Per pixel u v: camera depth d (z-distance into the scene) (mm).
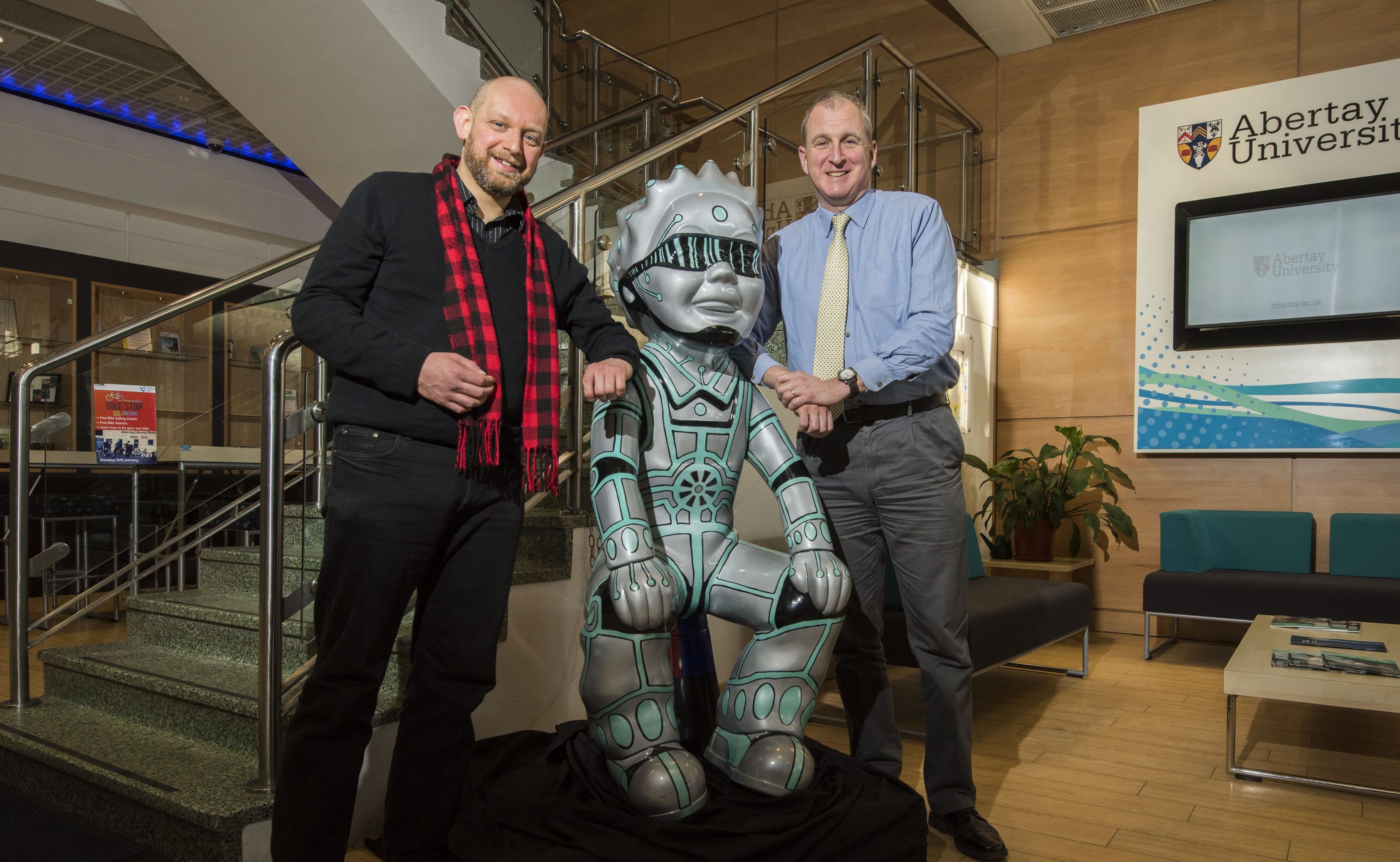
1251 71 4879
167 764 2037
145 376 2984
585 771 1792
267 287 3518
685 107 5332
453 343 1512
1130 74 5219
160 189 6613
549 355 1646
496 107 1578
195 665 2535
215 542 3072
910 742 2967
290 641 2115
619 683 1583
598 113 5520
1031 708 3473
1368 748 2938
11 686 2590
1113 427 5207
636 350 1711
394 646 2143
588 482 2725
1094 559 5234
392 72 4117
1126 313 5191
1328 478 4605
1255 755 2861
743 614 1695
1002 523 5484
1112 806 2387
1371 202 4465
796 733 1680
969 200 5418
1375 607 3824
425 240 1550
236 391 2910
